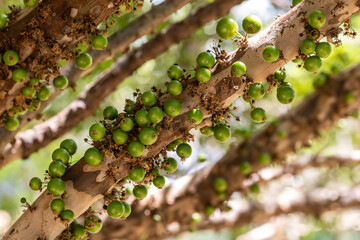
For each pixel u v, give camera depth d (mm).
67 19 597
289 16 616
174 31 904
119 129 610
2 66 603
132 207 916
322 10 609
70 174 617
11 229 619
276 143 963
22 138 875
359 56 1107
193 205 941
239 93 622
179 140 641
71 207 611
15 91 621
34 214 616
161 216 922
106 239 896
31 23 596
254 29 608
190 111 608
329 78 945
